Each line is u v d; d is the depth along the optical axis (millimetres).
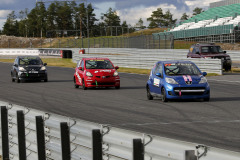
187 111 15867
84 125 6672
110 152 6125
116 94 23344
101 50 85312
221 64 35531
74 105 18516
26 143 8766
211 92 23250
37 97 22266
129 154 5691
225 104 17828
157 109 16672
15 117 9094
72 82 33375
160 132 11586
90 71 26500
